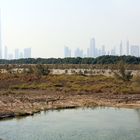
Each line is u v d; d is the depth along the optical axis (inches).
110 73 4175.7
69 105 1983.3
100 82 3002.0
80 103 2046.0
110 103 2058.3
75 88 2615.7
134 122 1494.8
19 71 4279.0
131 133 1275.8
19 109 1759.4
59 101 2080.5
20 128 1360.7
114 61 7057.1
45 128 1363.2
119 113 1748.3
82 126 1406.3
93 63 7564.0
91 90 2513.5
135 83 2773.1
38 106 1899.6
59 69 5826.8
